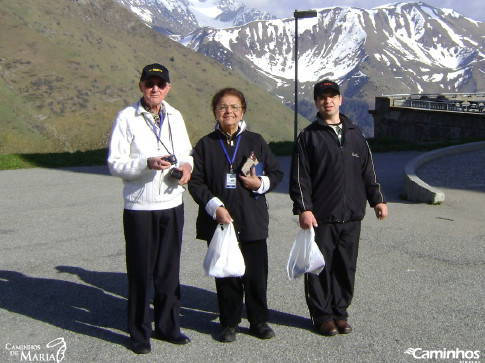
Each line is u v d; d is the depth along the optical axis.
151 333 4.58
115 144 4.29
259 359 4.15
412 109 28.27
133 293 4.31
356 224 4.57
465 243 7.34
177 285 4.41
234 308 4.47
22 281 5.89
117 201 10.34
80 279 5.98
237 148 4.41
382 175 13.92
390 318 4.89
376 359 4.13
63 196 10.83
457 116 25.61
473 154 15.80
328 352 4.25
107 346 4.39
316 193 4.50
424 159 14.21
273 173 4.49
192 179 4.42
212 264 4.25
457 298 5.37
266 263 4.52
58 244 7.41
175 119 4.44
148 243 4.29
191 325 4.80
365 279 5.92
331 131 4.50
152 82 4.24
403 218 8.81
